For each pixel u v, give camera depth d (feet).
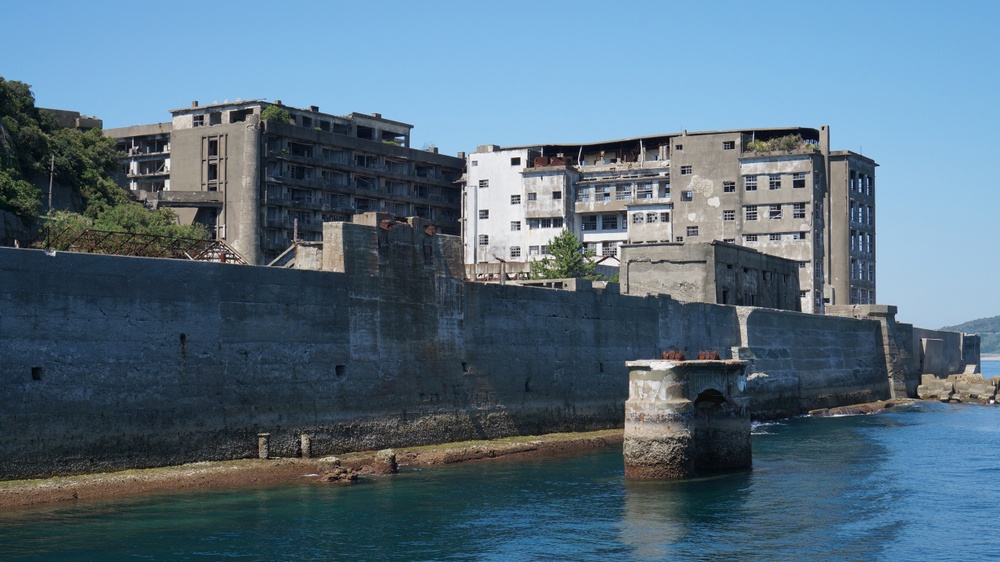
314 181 421.59
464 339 158.40
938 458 157.17
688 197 418.10
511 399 166.09
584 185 442.09
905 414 245.65
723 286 250.78
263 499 115.75
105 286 114.42
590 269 327.67
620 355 191.62
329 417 136.77
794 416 238.27
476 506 115.75
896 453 162.71
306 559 93.71
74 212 268.21
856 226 422.00
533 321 171.73
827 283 408.67
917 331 322.14
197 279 122.83
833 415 242.99
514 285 168.45
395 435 145.89
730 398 139.95
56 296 110.42
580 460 149.89
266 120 406.00
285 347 132.05
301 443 132.67
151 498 112.68
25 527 99.76
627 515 112.27
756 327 233.14
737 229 409.08
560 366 176.65
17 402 106.93
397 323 147.74
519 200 441.68
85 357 112.47
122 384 115.34
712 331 222.07
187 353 121.39
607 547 99.76
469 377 158.81
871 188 440.04
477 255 446.60
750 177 408.87
